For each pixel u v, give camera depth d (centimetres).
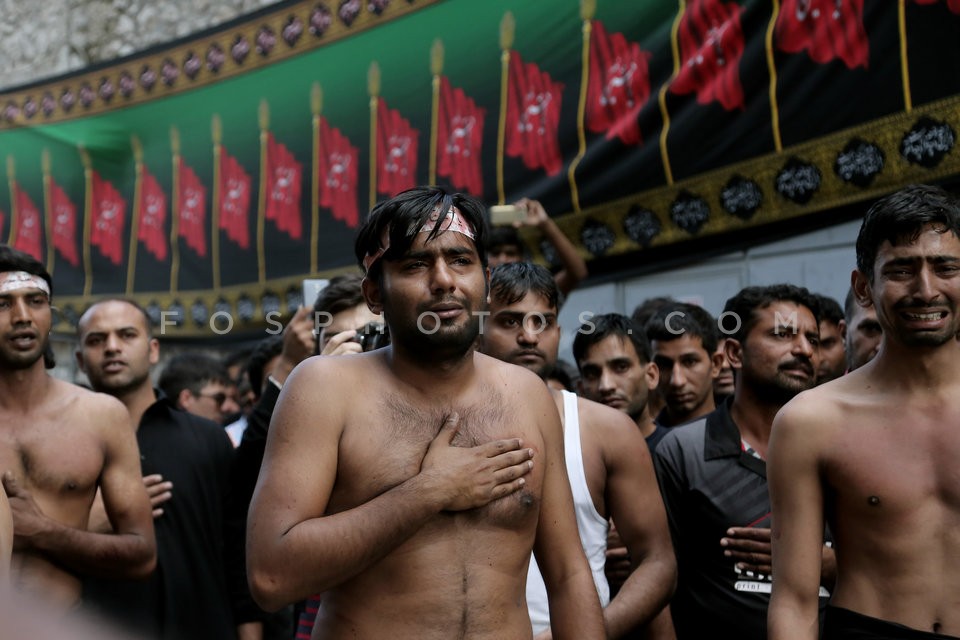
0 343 256
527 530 170
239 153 616
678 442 263
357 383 171
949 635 167
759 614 238
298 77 589
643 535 243
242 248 614
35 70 756
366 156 557
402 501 158
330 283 297
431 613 160
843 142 373
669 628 253
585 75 466
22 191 715
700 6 421
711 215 418
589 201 462
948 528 171
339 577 156
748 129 404
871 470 175
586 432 246
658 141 436
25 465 256
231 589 313
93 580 288
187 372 473
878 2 363
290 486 162
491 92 503
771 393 258
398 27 545
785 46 392
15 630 36
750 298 262
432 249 168
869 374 185
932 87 348
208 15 681
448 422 169
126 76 670
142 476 299
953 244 176
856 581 176
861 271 192
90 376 320
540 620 230
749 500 248
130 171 668
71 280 692
